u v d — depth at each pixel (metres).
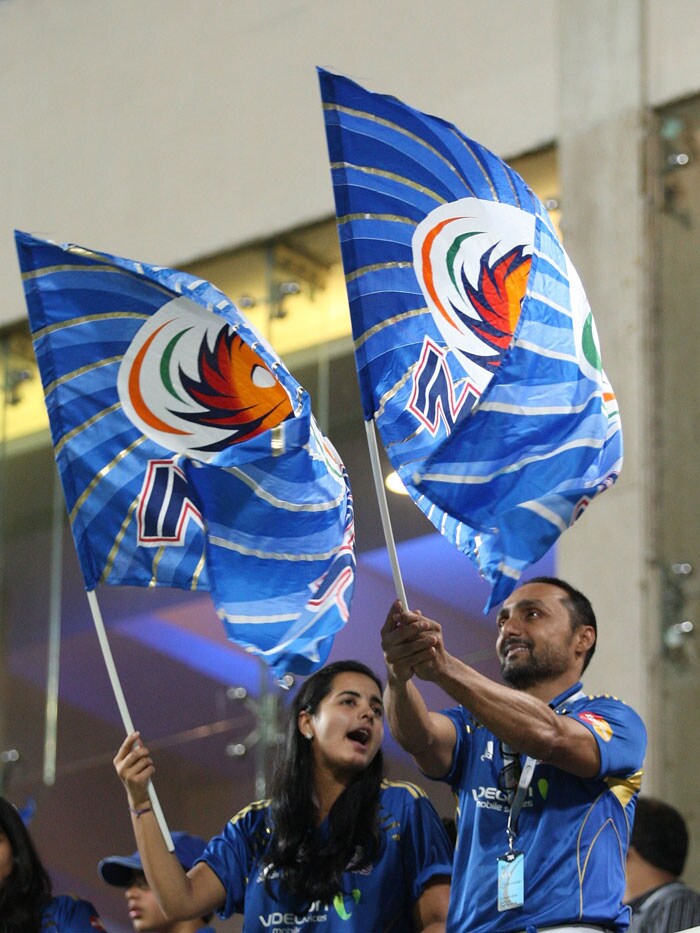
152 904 10.58
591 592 14.63
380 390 7.84
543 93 16.14
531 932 7.98
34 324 9.35
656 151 15.50
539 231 8.24
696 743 13.94
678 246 15.27
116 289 9.38
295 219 17.53
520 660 8.79
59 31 20.02
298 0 18.05
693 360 14.95
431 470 7.62
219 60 18.56
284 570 8.80
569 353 7.99
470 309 8.09
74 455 9.24
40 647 18.00
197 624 16.59
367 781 8.94
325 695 9.09
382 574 15.27
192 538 9.09
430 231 8.06
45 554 18.58
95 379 9.31
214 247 17.98
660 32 15.70
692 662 14.12
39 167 19.69
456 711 8.87
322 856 8.77
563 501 7.57
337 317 17.16
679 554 14.47
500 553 7.48
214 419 9.23
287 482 8.95
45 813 17.05
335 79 7.98
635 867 10.17
